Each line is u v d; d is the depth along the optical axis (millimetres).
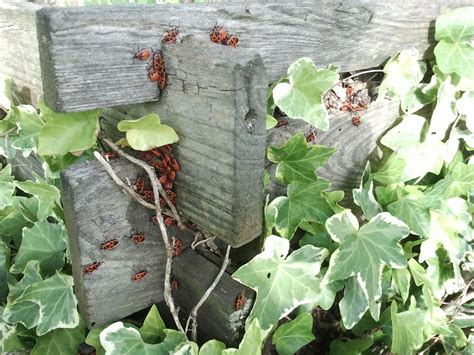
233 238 210
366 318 341
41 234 297
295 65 247
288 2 245
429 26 322
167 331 257
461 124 363
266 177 270
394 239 280
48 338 286
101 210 224
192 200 224
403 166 322
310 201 277
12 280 326
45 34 178
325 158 265
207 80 192
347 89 305
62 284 270
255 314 251
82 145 221
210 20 219
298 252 258
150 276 261
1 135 339
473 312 387
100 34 189
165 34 207
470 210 371
